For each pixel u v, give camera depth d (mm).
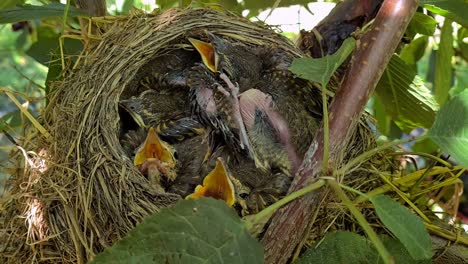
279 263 184
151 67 322
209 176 261
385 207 170
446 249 239
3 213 262
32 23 396
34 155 266
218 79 316
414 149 328
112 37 291
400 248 210
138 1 359
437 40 389
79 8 296
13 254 252
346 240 212
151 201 251
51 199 249
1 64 469
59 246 246
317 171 184
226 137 310
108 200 247
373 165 263
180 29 296
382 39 191
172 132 316
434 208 309
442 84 318
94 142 262
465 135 189
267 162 295
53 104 279
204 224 162
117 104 278
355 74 190
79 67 286
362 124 269
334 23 291
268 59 311
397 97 305
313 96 294
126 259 157
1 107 378
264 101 305
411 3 193
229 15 309
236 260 161
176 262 159
